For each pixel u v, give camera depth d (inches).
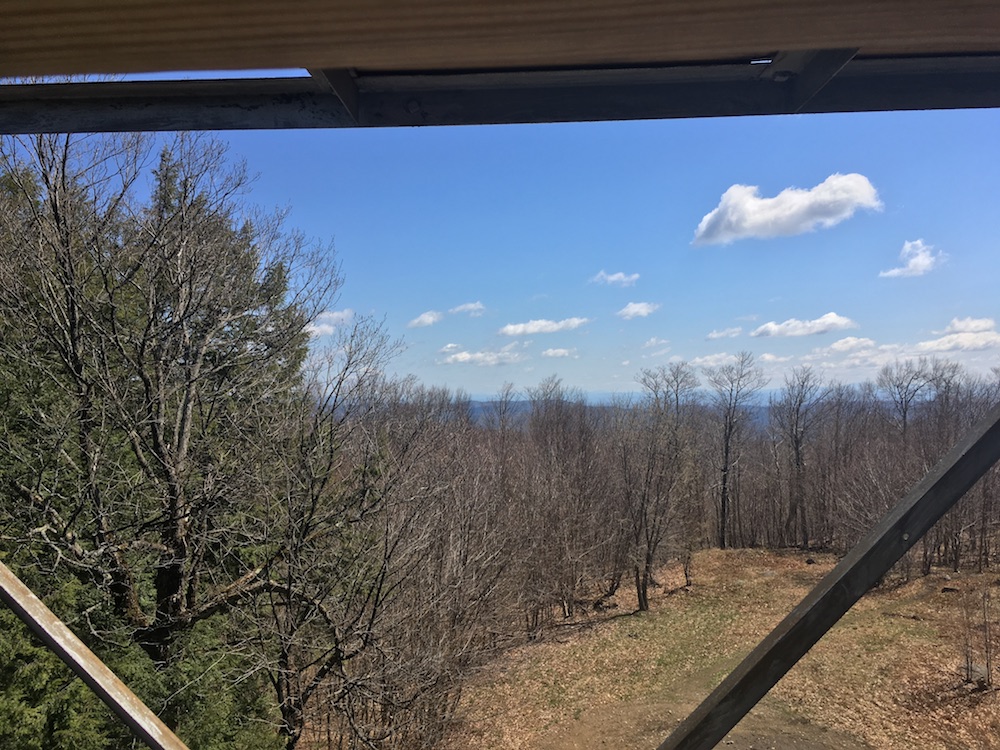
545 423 1857.8
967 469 52.9
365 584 414.0
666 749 55.5
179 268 397.4
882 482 1293.1
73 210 381.7
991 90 64.8
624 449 1334.9
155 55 58.6
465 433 959.0
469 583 513.3
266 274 466.0
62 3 49.2
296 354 470.6
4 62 60.2
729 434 1781.5
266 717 414.3
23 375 380.8
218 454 417.1
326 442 412.2
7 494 370.3
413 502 453.4
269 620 401.7
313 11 49.9
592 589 1273.4
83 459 389.7
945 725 618.8
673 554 1342.3
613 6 49.6
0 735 307.7
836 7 50.0
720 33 54.3
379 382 437.1
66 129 68.7
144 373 378.6
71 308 363.6
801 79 63.1
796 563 1446.9
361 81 64.8
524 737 653.9
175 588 399.5
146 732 62.1
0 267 355.6
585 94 66.1
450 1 48.6
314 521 398.3
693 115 66.0
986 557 1169.4
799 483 1761.8
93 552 358.0
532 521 1026.1
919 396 1812.3
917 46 58.5
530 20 51.9
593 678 812.0
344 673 401.7
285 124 68.0
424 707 468.8
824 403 1808.6
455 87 66.1
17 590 63.6
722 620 1036.5
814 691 721.0
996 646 776.3
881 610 979.3
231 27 52.8
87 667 63.1
